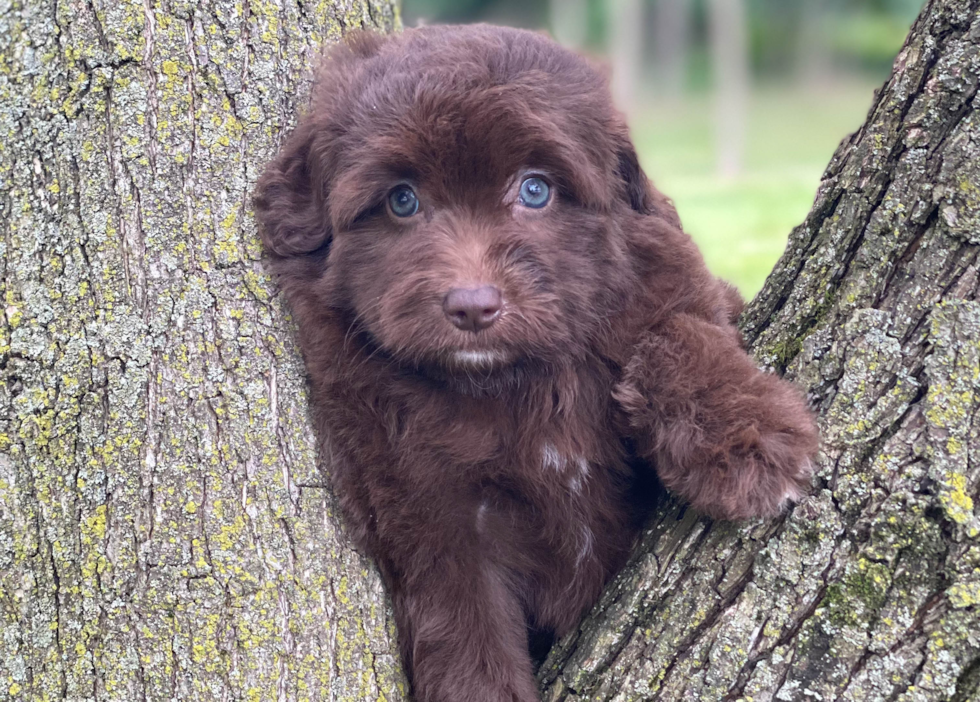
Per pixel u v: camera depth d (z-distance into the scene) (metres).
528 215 0.54
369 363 0.55
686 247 0.56
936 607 0.46
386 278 0.54
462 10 4.40
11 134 0.51
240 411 0.53
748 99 4.36
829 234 0.50
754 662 0.48
